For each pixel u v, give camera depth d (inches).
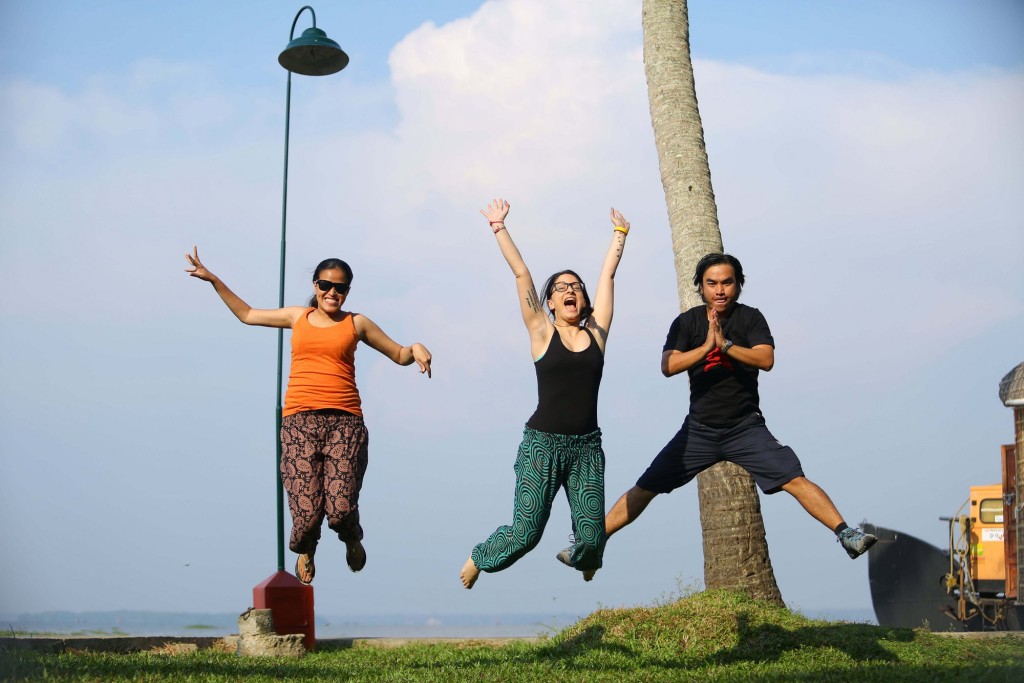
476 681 295.7
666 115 502.0
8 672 290.0
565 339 283.1
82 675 291.9
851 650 357.1
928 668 309.0
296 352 311.4
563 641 386.6
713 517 453.7
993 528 660.7
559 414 274.7
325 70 537.3
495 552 277.4
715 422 293.1
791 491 285.1
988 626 653.3
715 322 282.4
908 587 696.4
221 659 376.5
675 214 490.9
